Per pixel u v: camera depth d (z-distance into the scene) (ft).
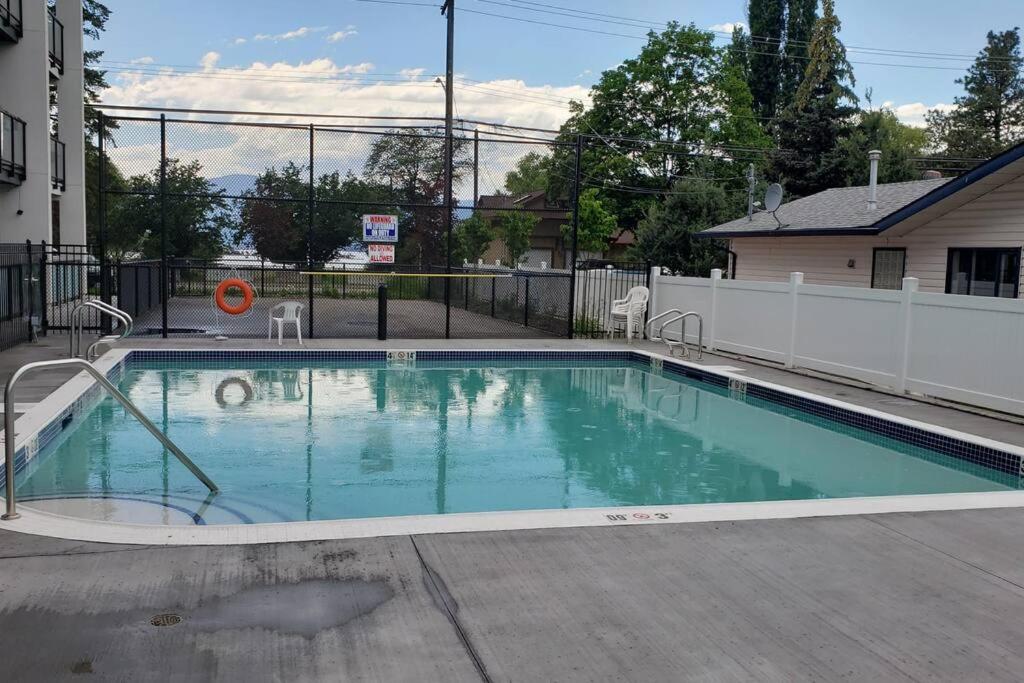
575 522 15.40
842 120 102.99
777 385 34.01
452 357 43.24
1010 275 40.73
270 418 28.76
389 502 19.71
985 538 15.21
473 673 9.87
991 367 28.48
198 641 10.36
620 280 53.42
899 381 32.40
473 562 13.29
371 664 9.98
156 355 39.73
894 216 43.80
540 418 30.37
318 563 13.00
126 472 21.42
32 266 43.68
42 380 30.35
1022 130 138.72
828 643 10.92
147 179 45.03
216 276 79.36
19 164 57.98
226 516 18.10
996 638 11.18
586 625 11.23
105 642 10.25
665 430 28.96
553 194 59.82
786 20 153.38
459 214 48.73
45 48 59.88
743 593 12.44
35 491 19.49
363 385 36.01
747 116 118.01
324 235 46.52
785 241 57.06
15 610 11.03
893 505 17.17
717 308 45.11
